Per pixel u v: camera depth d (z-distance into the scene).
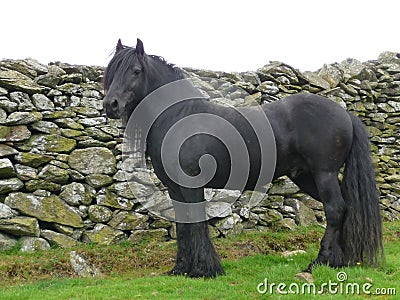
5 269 5.44
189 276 4.83
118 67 4.82
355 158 5.00
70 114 6.85
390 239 7.28
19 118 6.43
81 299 4.13
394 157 8.96
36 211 6.37
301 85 8.46
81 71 7.14
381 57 9.55
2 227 6.14
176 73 5.15
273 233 7.31
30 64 6.81
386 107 9.02
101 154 6.87
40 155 6.52
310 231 7.48
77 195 6.65
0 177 6.36
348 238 4.88
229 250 6.52
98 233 6.63
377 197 4.96
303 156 5.02
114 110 4.72
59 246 6.37
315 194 5.51
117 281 5.07
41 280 5.29
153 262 6.12
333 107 5.00
